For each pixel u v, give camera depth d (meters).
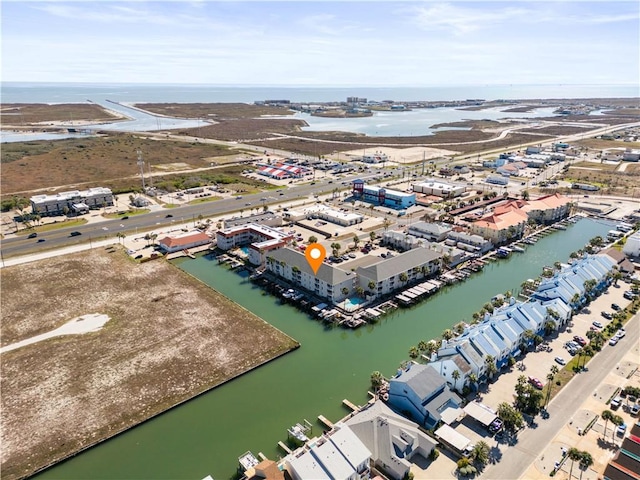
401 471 73.81
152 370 104.44
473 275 160.00
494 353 102.25
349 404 93.50
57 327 122.12
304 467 71.31
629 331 118.38
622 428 83.69
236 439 85.25
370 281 137.88
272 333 120.38
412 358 111.12
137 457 81.19
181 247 177.50
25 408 92.06
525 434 84.06
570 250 183.25
